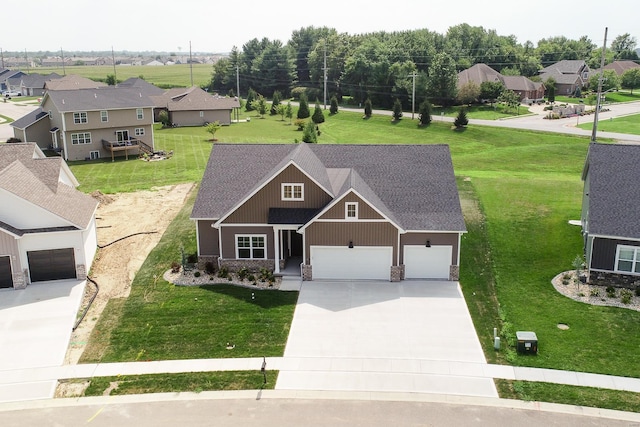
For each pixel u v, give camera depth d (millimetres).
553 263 32031
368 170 33938
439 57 103625
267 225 31406
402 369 22750
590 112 93938
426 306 28031
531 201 40656
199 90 96000
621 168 30625
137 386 22016
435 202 31875
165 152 66375
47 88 107000
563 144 67000
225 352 24281
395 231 30234
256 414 20172
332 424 19516
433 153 34312
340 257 31031
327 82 127125
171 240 36719
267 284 30688
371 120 93625
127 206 44938
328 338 25172
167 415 20234
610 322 25938
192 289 30250
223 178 34156
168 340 25312
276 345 24719
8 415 20328
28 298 29062
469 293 29422
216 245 32469
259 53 154250
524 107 103438
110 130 65688
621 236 28188
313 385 21828
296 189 31281
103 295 29828
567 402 20484
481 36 150875
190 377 22516
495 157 62500
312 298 29031
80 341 25359
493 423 19438
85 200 34844
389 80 111625
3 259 29906
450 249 30766
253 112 109312
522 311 27281
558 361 23062
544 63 155625
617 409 20047
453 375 22281
